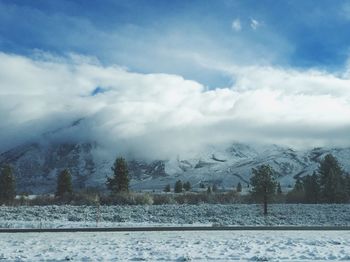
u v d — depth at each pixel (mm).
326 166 86938
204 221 50531
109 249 21500
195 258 18297
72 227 37688
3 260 17797
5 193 83188
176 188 174000
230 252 20234
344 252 20266
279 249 21266
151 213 56750
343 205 69875
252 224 47312
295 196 85500
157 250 20906
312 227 35125
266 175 59062
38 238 27562
